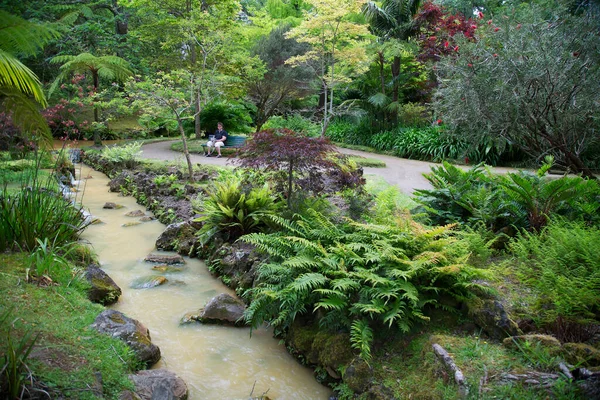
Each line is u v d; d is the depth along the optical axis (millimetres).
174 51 18656
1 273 3844
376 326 3611
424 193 5719
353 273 3672
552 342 2984
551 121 5969
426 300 3621
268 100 19422
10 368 2279
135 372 3160
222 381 3441
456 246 4148
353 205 5305
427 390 2854
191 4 16938
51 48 21328
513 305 3590
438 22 16578
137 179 10430
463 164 13195
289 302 3881
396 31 17234
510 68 5809
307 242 4090
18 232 4480
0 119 8641
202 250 6086
